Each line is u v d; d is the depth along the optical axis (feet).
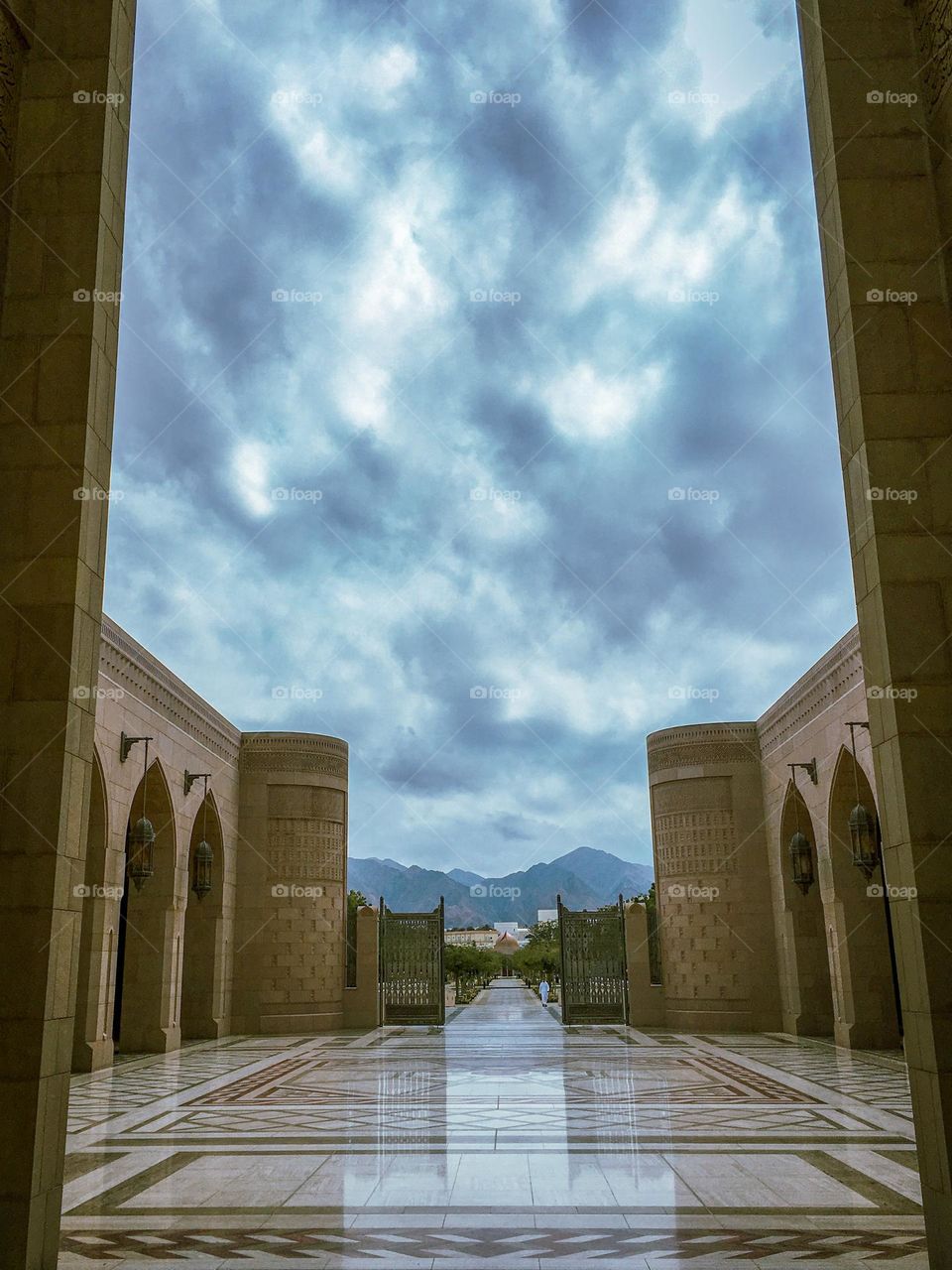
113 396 26.25
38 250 25.23
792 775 78.13
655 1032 83.56
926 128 25.85
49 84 26.23
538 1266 21.97
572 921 92.48
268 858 88.79
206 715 80.33
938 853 22.04
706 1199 27.68
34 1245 21.02
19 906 22.09
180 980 73.31
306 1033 85.97
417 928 94.63
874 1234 24.18
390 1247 23.47
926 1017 21.54
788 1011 81.00
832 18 26.68
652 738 92.48
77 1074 57.72
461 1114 41.75
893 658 23.07
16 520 23.86
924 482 23.97
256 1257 22.75
